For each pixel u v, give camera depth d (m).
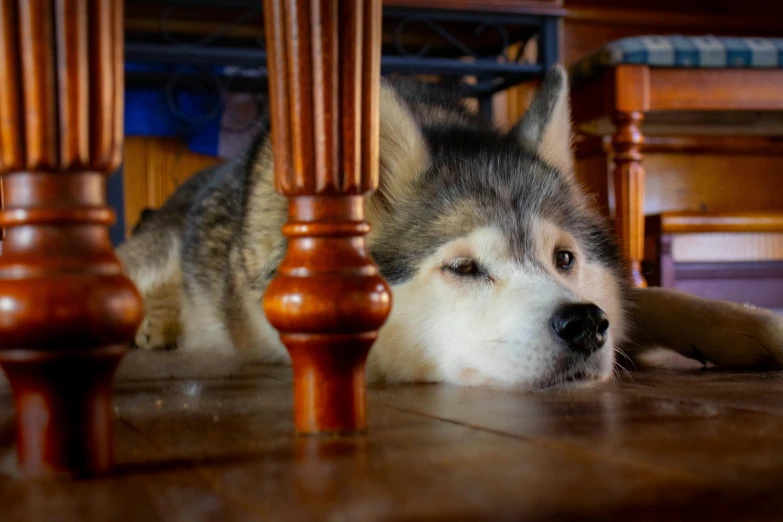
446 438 0.97
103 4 0.81
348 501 0.68
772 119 3.93
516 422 1.10
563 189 2.04
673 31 5.63
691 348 2.03
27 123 0.79
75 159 0.80
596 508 0.65
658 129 4.04
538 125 2.12
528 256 1.78
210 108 3.89
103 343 0.80
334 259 1.00
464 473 0.77
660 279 4.44
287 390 1.52
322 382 1.00
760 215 4.44
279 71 1.01
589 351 1.60
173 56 3.17
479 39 3.83
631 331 2.11
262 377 1.79
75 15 0.79
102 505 0.69
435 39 3.79
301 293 0.98
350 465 0.82
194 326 2.41
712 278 4.60
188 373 1.87
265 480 0.76
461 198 1.83
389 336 1.83
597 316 1.61
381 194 1.86
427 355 1.81
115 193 3.17
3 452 0.93
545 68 3.49
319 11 0.98
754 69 3.09
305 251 1.01
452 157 1.96
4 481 0.78
